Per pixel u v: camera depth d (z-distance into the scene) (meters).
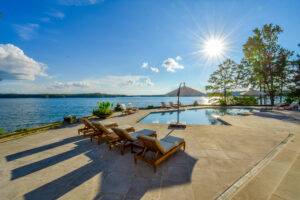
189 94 6.92
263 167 2.89
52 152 3.95
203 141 4.63
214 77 20.53
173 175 2.66
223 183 2.37
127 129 5.43
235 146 4.12
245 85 19.84
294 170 2.76
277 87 17.70
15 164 3.26
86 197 2.12
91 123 5.02
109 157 3.56
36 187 2.40
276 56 16.94
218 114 12.62
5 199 2.11
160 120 10.24
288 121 7.72
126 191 2.24
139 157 3.09
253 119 8.62
